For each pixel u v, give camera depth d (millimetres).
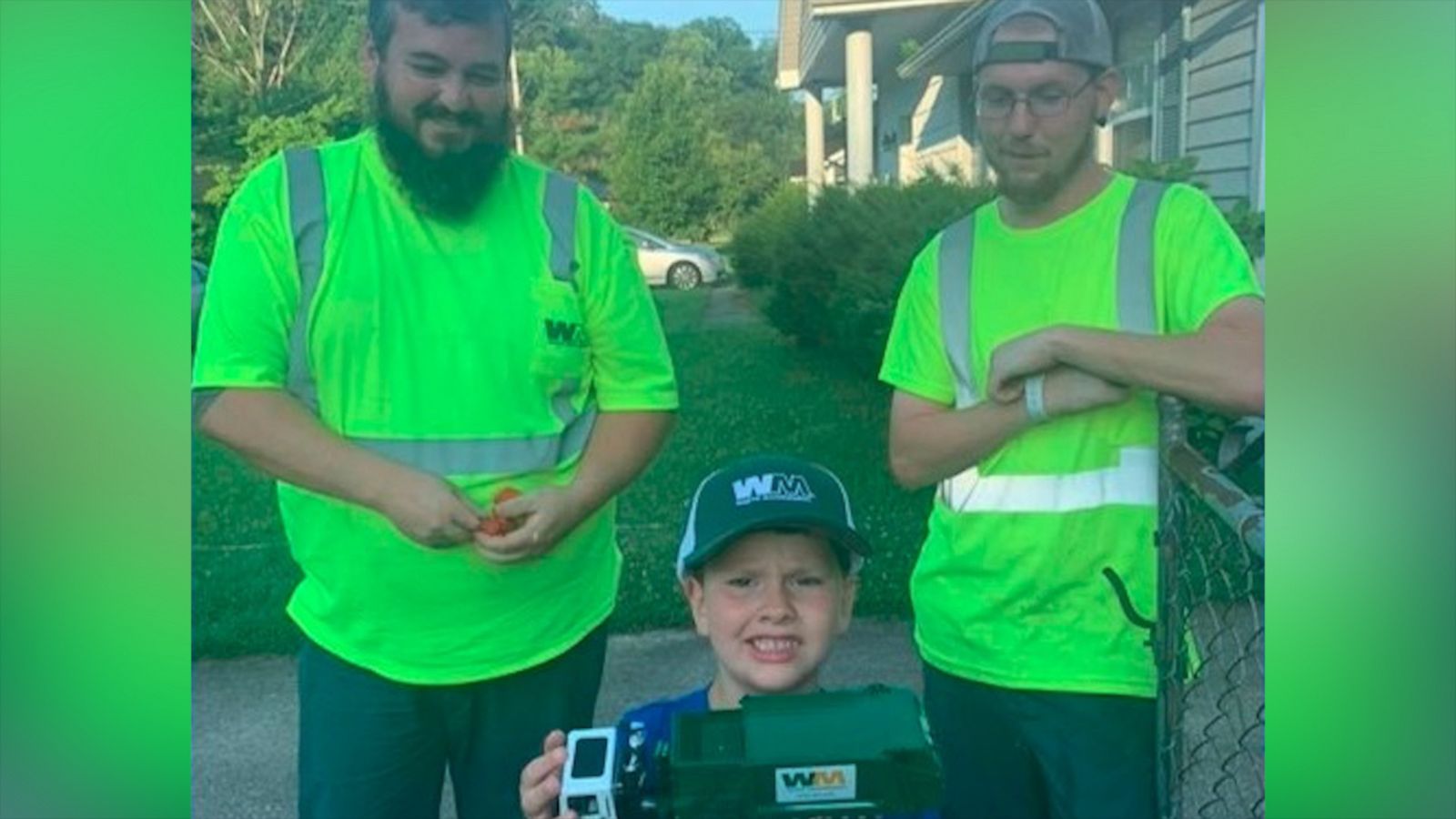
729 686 1582
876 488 1651
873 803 1363
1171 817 1688
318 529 1644
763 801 1367
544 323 1606
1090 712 1696
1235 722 1811
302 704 1680
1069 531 1659
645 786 1425
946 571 1679
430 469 1624
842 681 1721
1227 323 1616
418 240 1590
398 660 1669
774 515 1515
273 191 1585
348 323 1595
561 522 1648
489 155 1581
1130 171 1600
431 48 1559
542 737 1708
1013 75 1578
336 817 1697
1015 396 1625
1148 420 1642
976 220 1605
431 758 1714
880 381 1625
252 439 1619
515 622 1674
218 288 1603
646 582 1676
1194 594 1722
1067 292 1612
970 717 1722
